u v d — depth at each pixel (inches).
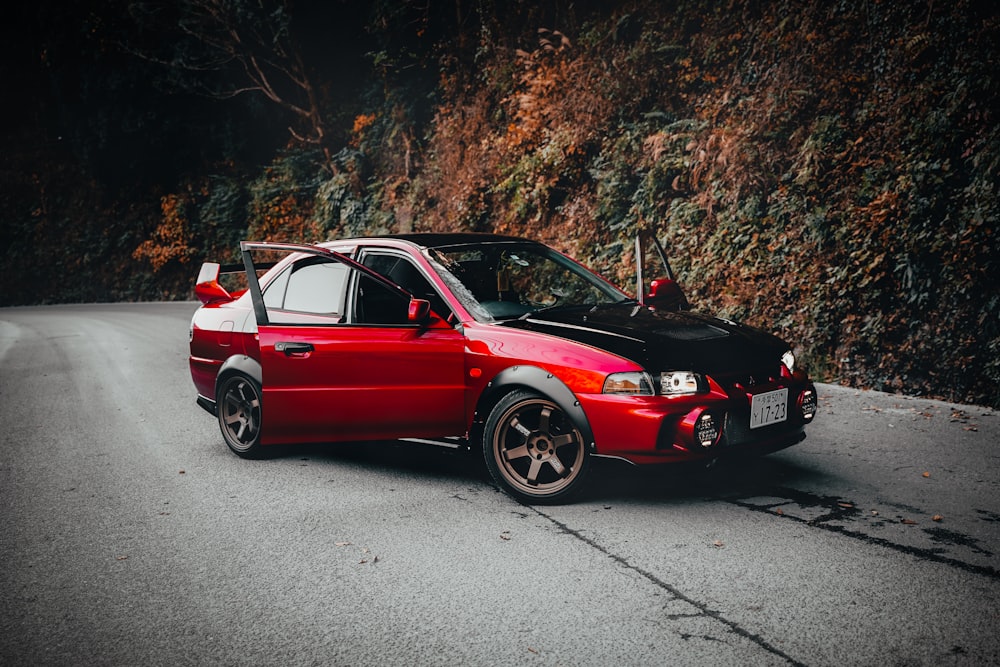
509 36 701.3
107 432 283.7
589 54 581.9
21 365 472.1
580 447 181.5
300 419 219.0
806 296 354.0
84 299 1201.4
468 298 206.1
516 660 120.2
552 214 555.2
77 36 1181.7
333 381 212.2
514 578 149.7
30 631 134.6
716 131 427.5
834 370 333.7
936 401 289.6
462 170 678.5
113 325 719.1
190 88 1050.7
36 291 1227.2
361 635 129.9
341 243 235.6
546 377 183.2
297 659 123.0
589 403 177.9
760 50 447.8
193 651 126.5
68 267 1221.1
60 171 1268.5
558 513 183.6
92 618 138.9
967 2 337.1
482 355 193.0
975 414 268.4
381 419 208.1
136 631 133.7
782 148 394.9
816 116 387.9
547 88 600.7
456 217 650.8
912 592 138.4
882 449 229.3
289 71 977.5
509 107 652.7
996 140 303.6
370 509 191.5
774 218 384.5
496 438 191.3
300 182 1005.2
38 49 1275.8
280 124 1088.8
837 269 342.0
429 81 825.5
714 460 175.8
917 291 311.1
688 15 509.0
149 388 374.0
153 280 1157.7
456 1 786.8
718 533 168.2
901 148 335.9
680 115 487.5
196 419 302.4
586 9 631.2
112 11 1103.0
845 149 362.6
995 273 292.5
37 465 240.8
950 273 303.0
